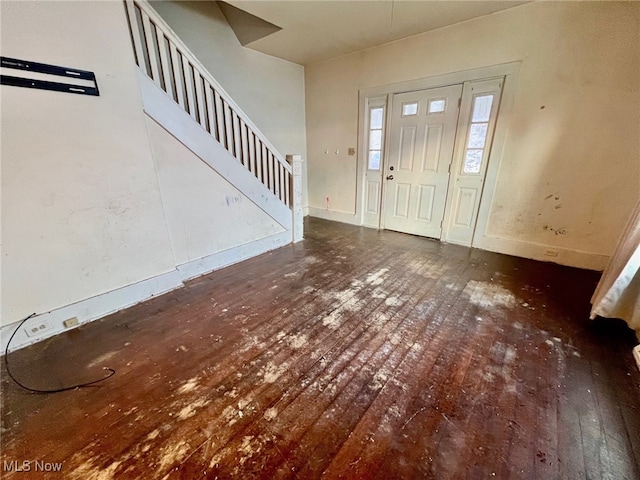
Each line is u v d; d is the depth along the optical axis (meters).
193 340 1.88
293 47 3.79
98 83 1.82
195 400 1.43
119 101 1.94
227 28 3.60
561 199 2.89
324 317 2.13
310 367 1.64
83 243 1.95
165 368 1.64
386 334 1.93
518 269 2.92
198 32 3.36
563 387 1.49
